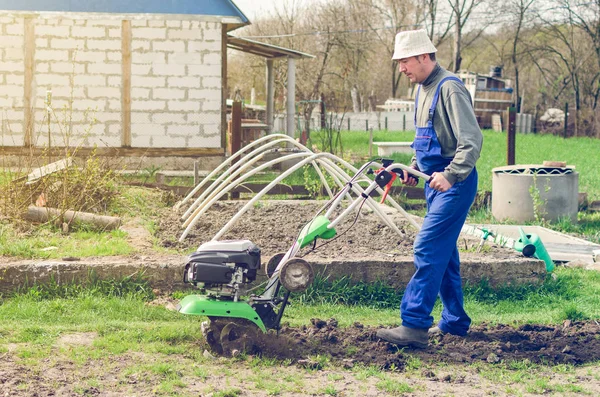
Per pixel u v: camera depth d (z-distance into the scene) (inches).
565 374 239.1
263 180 673.0
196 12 737.6
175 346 249.0
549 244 450.9
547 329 288.8
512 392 220.4
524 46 2092.8
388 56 2223.2
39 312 285.1
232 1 739.4
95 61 731.4
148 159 743.7
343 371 234.1
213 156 751.1
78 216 407.5
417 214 549.0
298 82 1801.2
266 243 394.3
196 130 747.4
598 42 1902.1
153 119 741.9
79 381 214.1
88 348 241.8
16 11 718.5
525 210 546.6
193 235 408.8
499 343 265.1
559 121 1843.0
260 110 1114.7
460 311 269.3
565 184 545.0
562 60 2028.8
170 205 504.4
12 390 204.4
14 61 722.2
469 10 2018.9
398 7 2165.4
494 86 1966.0
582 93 1971.0
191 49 741.3
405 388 218.4
